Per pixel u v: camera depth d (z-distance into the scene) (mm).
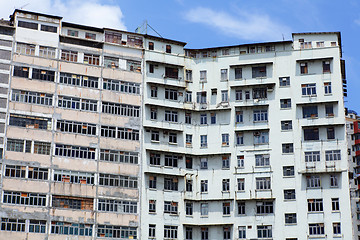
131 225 64688
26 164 62344
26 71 65500
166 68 72062
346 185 65750
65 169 63781
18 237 59844
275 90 70375
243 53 72938
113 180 65500
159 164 68438
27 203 61250
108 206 64500
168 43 73500
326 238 64500
